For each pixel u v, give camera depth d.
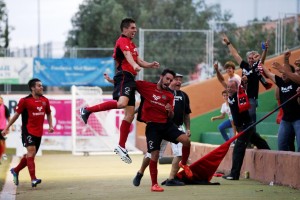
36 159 46.56
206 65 53.62
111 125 51.94
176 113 28.14
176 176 28.19
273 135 40.00
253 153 30.34
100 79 55.50
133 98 25.22
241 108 29.50
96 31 71.56
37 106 28.25
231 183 28.83
